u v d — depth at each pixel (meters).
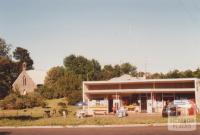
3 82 53.34
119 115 52.59
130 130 32.69
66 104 82.56
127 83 64.81
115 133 30.08
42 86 94.75
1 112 67.12
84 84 65.56
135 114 58.91
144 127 35.91
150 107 63.34
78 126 39.12
